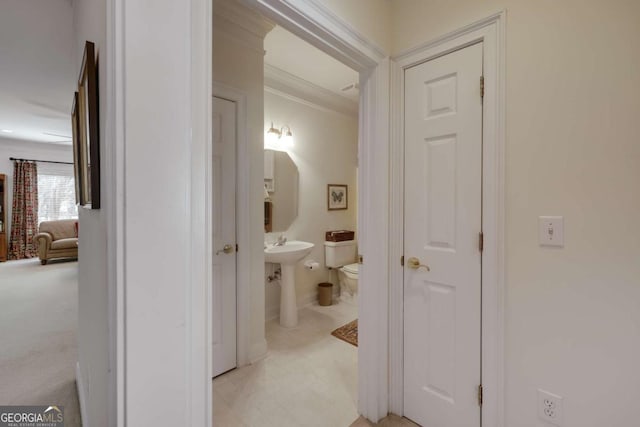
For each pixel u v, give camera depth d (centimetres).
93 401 113
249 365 218
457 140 142
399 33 161
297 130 331
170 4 71
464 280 140
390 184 163
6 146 619
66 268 551
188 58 74
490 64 131
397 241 163
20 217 636
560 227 115
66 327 291
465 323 140
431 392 152
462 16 140
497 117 129
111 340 68
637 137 101
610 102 106
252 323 224
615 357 106
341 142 383
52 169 673
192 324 76
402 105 161
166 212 70
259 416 167
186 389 74
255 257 226
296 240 333
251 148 222
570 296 114
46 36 234
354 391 188
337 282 380
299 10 115
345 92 350
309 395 184
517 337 126
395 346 165
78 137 145
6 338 267
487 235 132
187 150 73
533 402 122
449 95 144
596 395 109
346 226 391
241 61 214
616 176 105
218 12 199
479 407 136
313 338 262
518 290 125
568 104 114
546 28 118
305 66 289
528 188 123
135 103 65
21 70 295
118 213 64
